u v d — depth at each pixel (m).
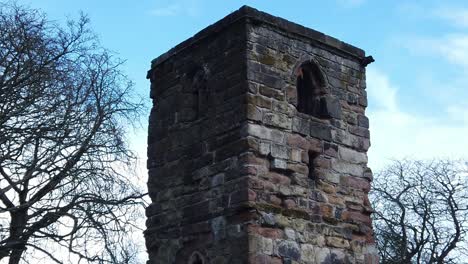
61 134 15.45
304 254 14.36
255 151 14.34
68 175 15.27
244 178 14.09
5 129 15.08
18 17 15.64
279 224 14.16
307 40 16.03
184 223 15.33
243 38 15.02
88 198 15.15
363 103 16.75
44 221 15.18
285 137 14.90
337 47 16.52
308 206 14.80
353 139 16.22
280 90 15.16
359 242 15.51
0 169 15.42
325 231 14.92
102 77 16.05
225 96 15.12
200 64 16.11
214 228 14.50
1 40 15.36
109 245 14.63
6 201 15.75
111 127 15.80
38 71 15.34
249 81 14.67
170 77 16.98
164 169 16.34
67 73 15.83
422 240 26.64
